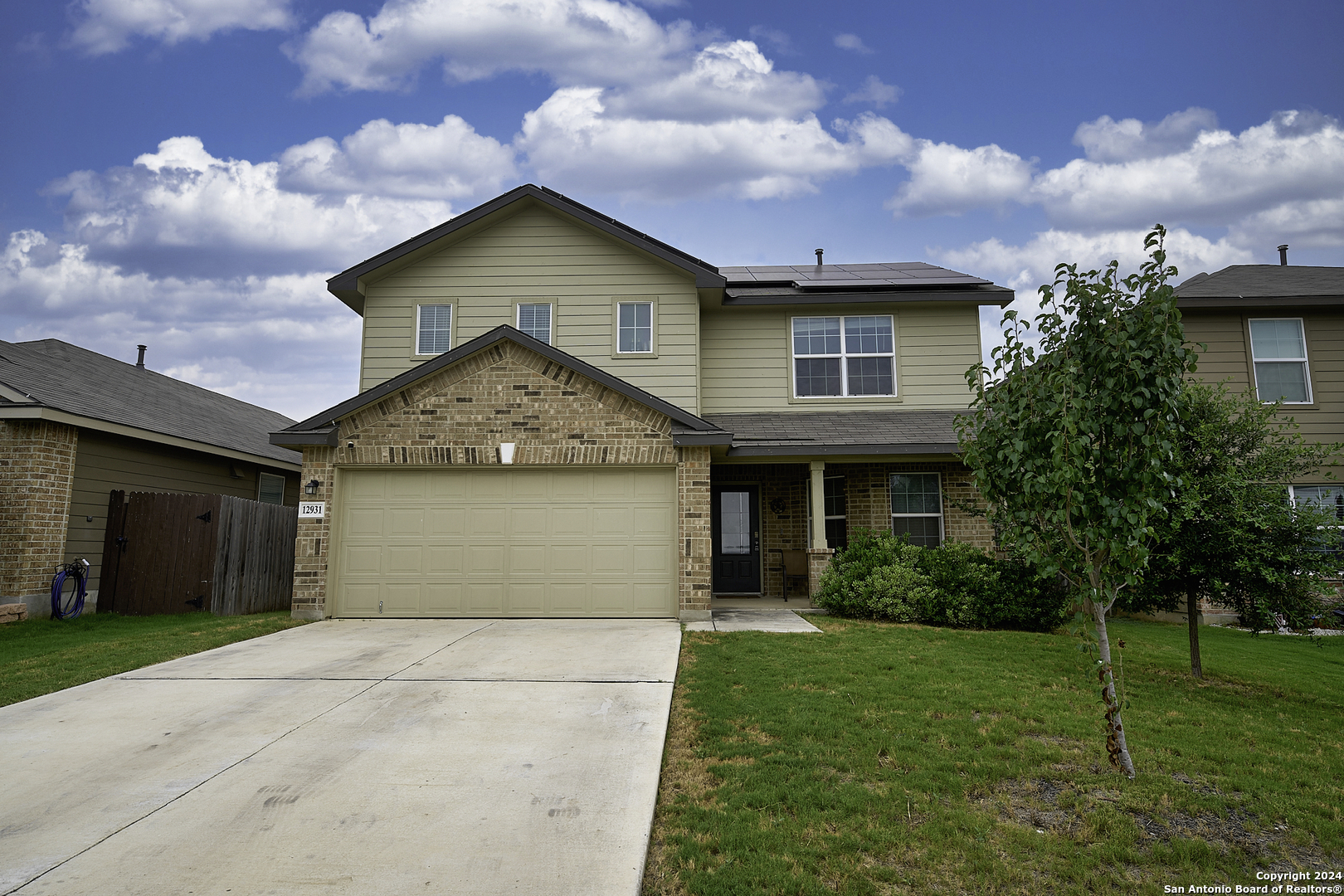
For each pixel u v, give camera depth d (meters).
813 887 3.29
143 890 3.25
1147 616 12.68
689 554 9.91
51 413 10.44
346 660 7.38
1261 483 6.86
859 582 10.23
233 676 6.74
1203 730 5.48
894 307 13.26
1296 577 6.68
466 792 4.23
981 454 5.11
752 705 5.83
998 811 4.09
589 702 5.91
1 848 3.62
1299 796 4.32
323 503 10.09
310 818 3.93
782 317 13.35
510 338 10.18
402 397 10.27
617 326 12.62
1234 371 13.06
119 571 11.14
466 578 10.10
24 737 5.15
